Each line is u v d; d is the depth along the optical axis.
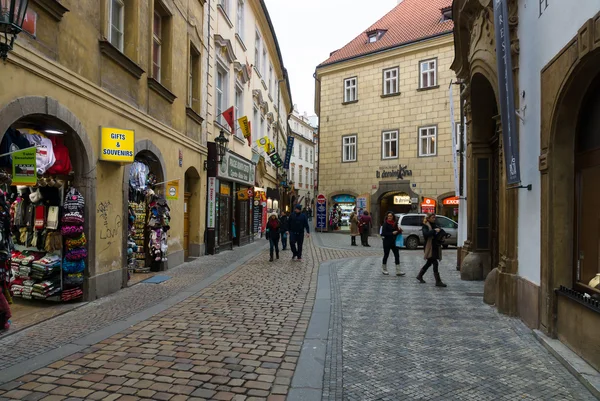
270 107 28.38
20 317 6.57
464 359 4.87
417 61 27.80
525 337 5.67
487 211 10.84
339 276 10.82
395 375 4.41
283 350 5.17
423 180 27.52
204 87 14.94
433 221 9.69
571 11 4.88
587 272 5.04
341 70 31.36
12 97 5.79
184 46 12.98
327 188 32.06
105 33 8.26
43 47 6.48
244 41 20.16
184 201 13.94
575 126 5.33
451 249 20.52
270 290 8.84
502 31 6.37
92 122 7.85
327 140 32.09
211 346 5.29
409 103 28.14
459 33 10.41
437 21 28.66
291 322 6.41
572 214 5.38
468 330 6.01
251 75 21.41
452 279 10.50
